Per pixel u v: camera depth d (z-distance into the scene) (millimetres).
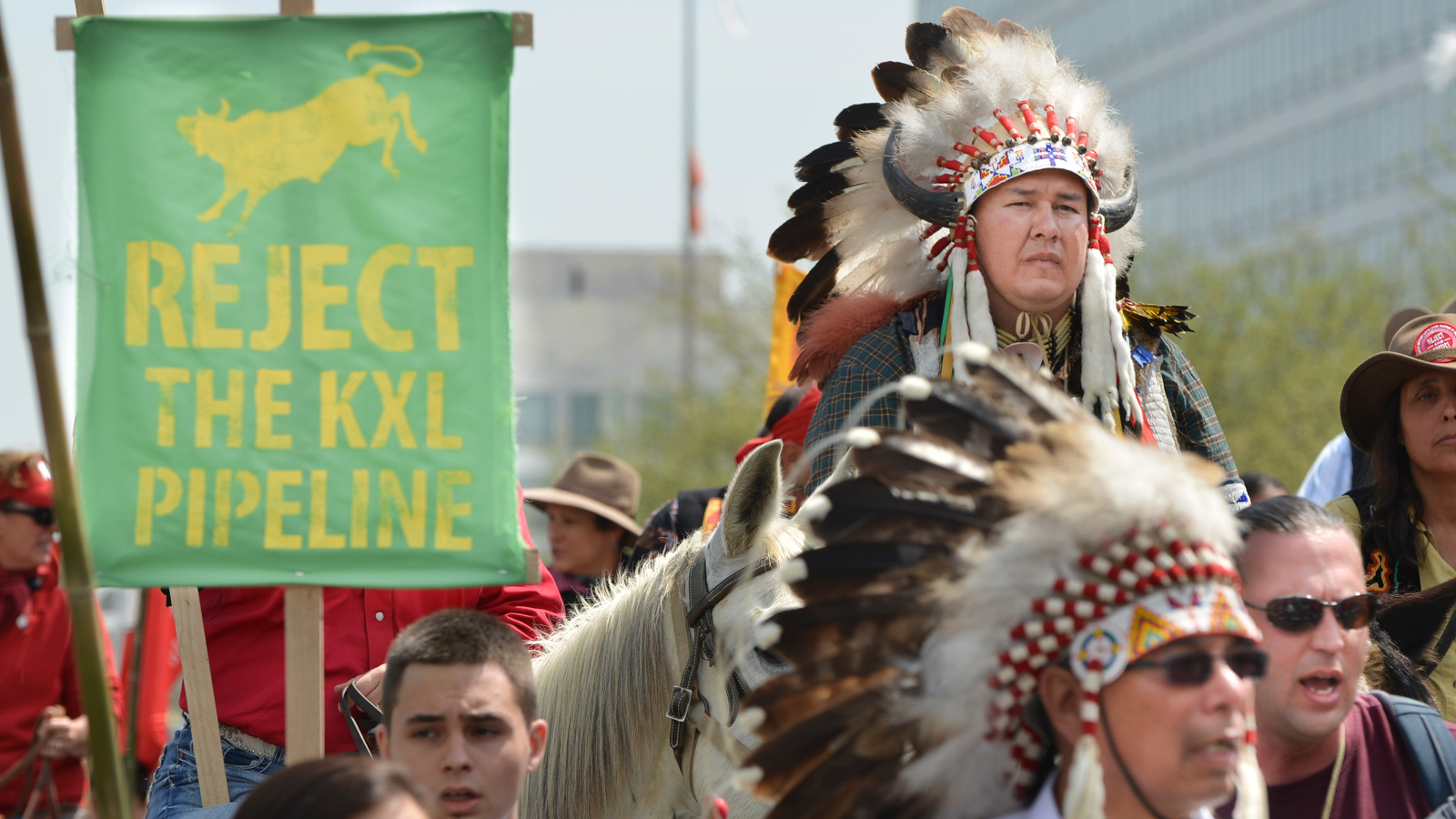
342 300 4934
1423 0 58312
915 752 3902
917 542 3879
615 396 90812
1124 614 3631
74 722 8852
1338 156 64000
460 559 4902
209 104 4949
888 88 6555
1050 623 3668
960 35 6523
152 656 7734
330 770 3846
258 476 4895
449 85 4992
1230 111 71938
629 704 5594
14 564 8891
